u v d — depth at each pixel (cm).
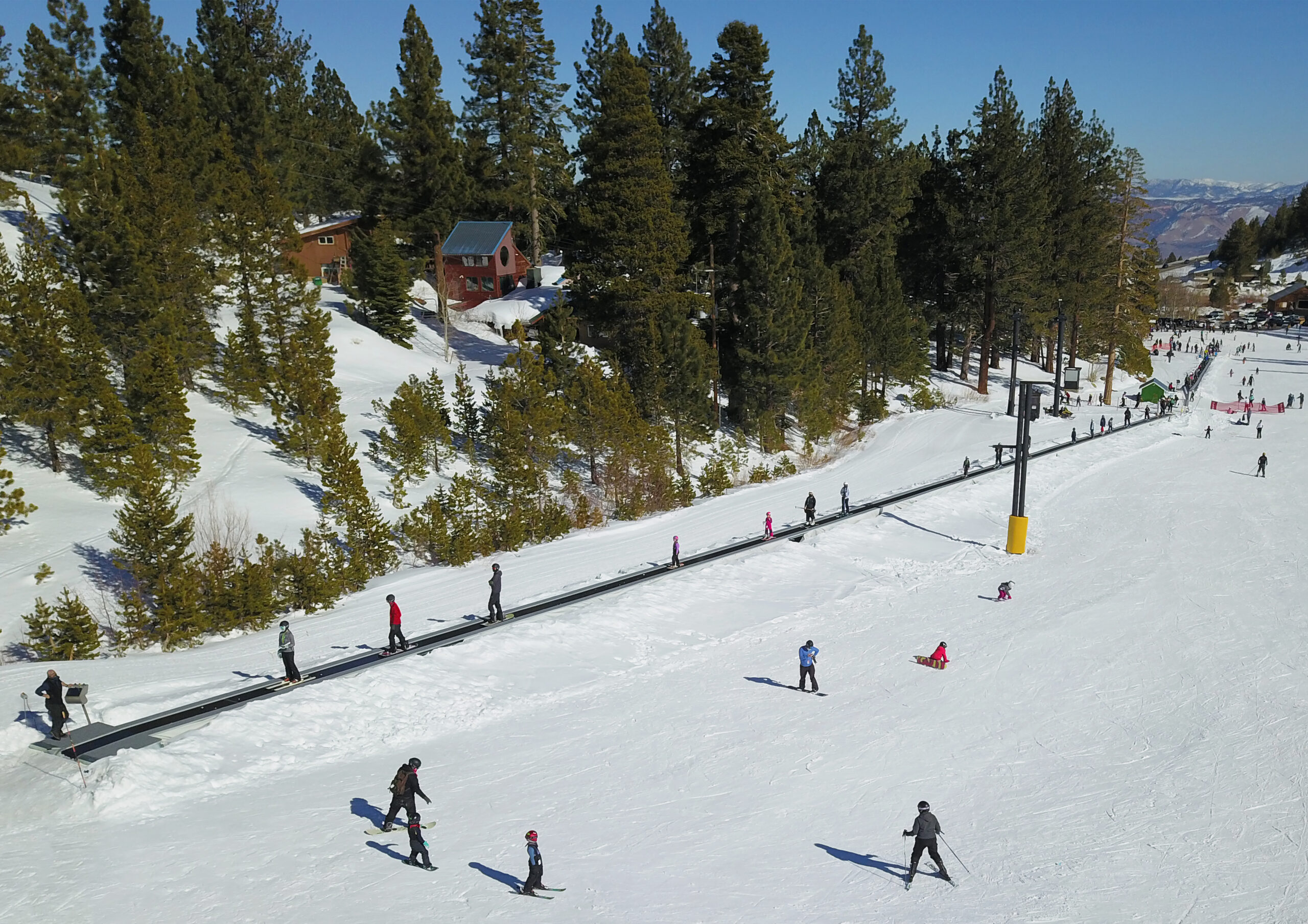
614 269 5603
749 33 5784
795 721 2367
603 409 4638
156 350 3650
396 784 1641
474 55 7950
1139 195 8488
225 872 1554
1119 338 8562
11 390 3431
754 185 6009
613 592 3244
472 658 2609
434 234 7638
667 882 1614
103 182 4359
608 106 5531
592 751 2155
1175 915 1570
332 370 4841
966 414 7269
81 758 1873
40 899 1443
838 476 5566
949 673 2723
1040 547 4216
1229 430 7538
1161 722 2403
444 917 1452
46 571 2784
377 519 3531
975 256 7725
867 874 1675
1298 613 3247
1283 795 2020
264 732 2070
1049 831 1862
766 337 5834
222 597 2842
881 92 7975
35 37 6056
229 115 7138
